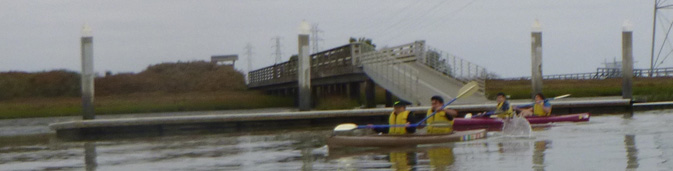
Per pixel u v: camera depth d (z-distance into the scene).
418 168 14.14
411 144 17.73
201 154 18.44
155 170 15.49
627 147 16.73
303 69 32.06
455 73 35.75
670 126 23.22
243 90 76.56
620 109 34.44
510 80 58.25
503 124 22.61
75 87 66.88
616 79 55.53
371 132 23.77
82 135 26.27
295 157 16.86
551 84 53.09
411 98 32.59
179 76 76.56
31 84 64.88
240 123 28.19
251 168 15.20
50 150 21.17
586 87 48.75
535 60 35.59
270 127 28.84
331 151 17.45
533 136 20.16
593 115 31.89
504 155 15.73
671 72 60.31
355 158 15.97
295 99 58.59
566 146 17.30
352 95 43.72
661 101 39.00
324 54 48.12
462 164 14.50
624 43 36.38
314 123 29.55
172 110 58.66
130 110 56.78
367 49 42.00
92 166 16.69
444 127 19.19
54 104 60.00
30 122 43.44
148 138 24.97
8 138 27.86
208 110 59.72
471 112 31.02
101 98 66.25
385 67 35.91
